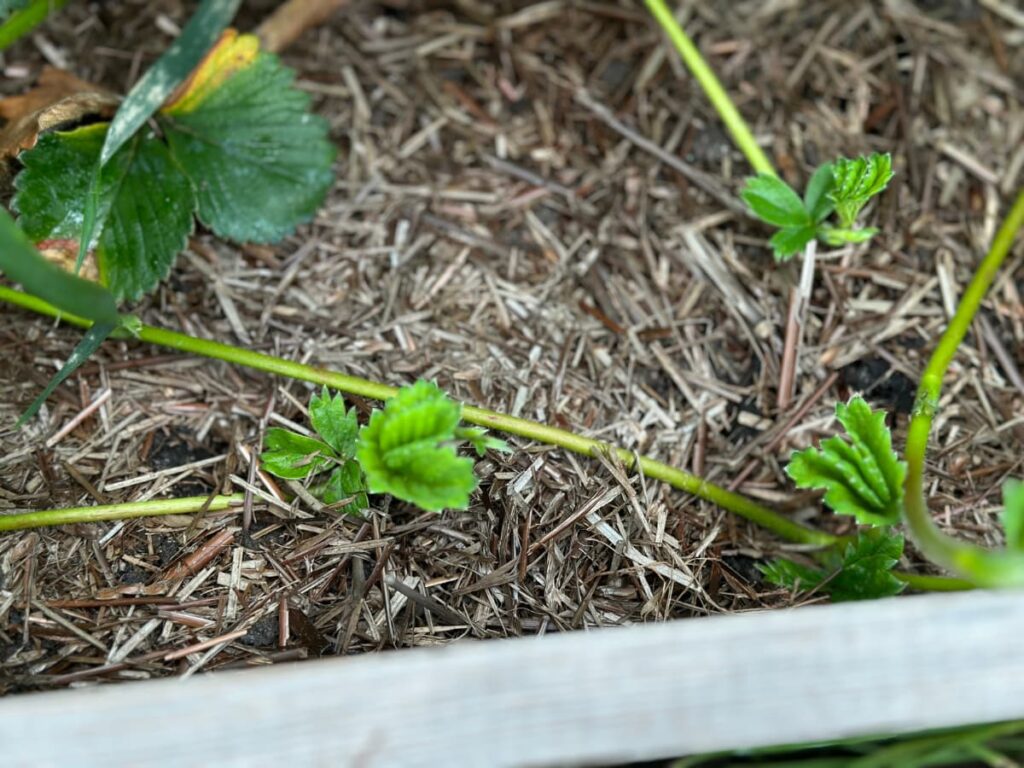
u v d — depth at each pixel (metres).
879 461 0.18
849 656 0.13
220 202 0.23
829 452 0.18
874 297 0.24
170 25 0.27
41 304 0.21
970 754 0.14
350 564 0.19
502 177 0.26
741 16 0.28
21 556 0.19
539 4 0.29
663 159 0.26
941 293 0.24
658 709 0.13
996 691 0.13
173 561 0.19
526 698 0.13
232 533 0.19
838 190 0.21
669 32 0.25
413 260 0.24
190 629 0.18
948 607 0.13
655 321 0.24
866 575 0.19
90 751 0.13
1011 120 0.27
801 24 0.28
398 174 0.26
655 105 0.27
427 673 0.13
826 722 0.13
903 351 0.23
